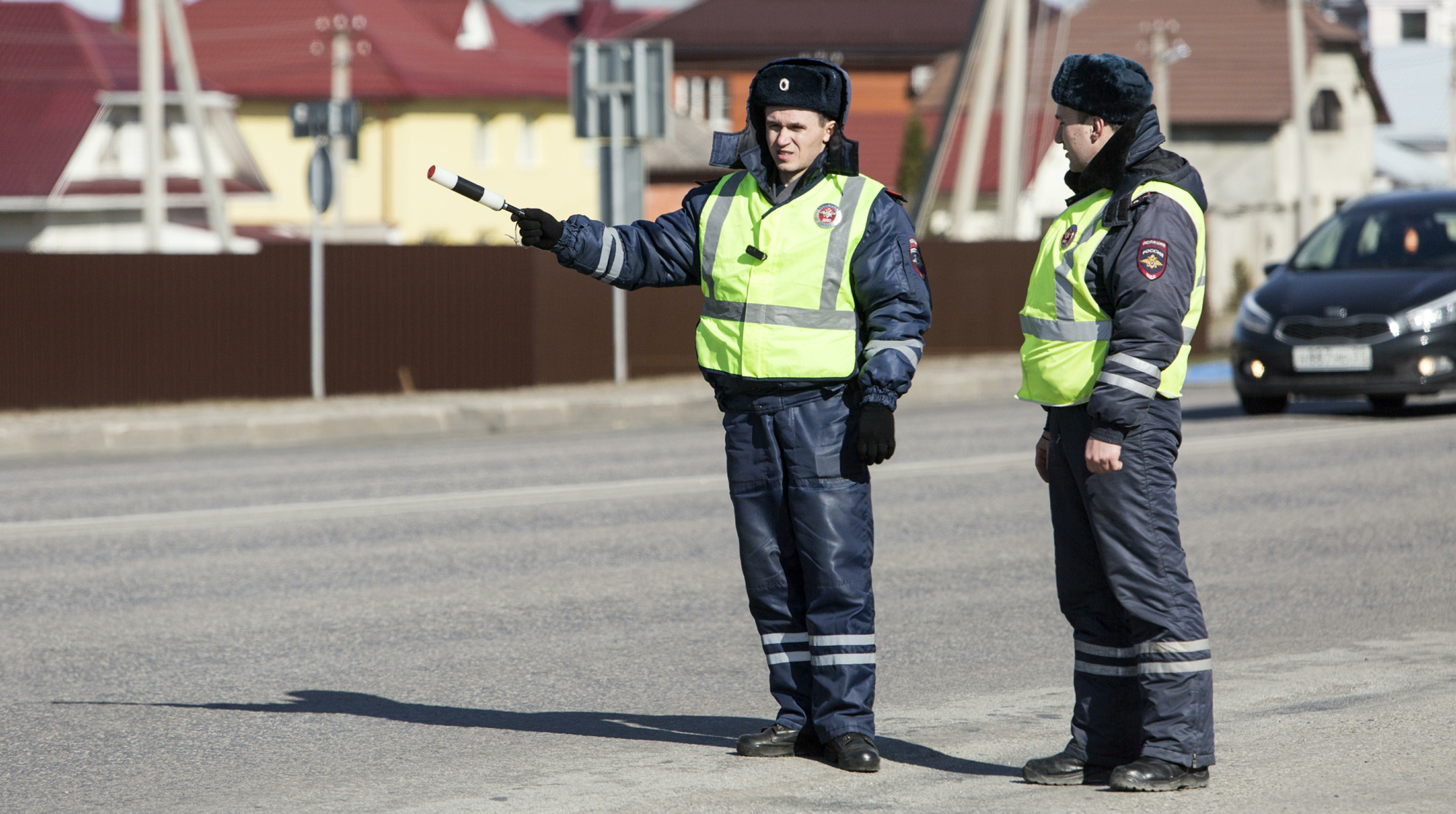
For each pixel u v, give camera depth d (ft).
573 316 230.68
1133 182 51.57
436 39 645.51
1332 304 170.50
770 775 56.44
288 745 62.59
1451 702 65.36
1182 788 52.85
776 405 55.93
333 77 601.21
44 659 78.38
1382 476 132.16
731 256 55.93
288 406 205.57
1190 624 52.21
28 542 111.55
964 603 88.84
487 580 96.63
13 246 453.58
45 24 477.77
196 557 105.40
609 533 112.88
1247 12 652.07
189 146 488.02
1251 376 174.81
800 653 58.54
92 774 58.85
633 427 197.06
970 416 195.83
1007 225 320.91
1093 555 53.72
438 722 65.92
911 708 66.90
